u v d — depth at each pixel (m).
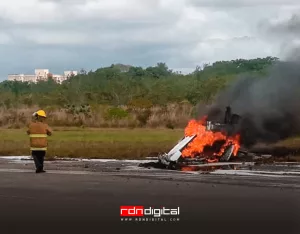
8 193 12.62
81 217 9.99
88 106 45.78
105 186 13.62
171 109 43.12
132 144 26.89
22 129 40.09
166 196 12.09
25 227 9.24
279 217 9.88
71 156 22.50
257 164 19.41
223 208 10.71
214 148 20.66
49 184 14.07
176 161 18.59
